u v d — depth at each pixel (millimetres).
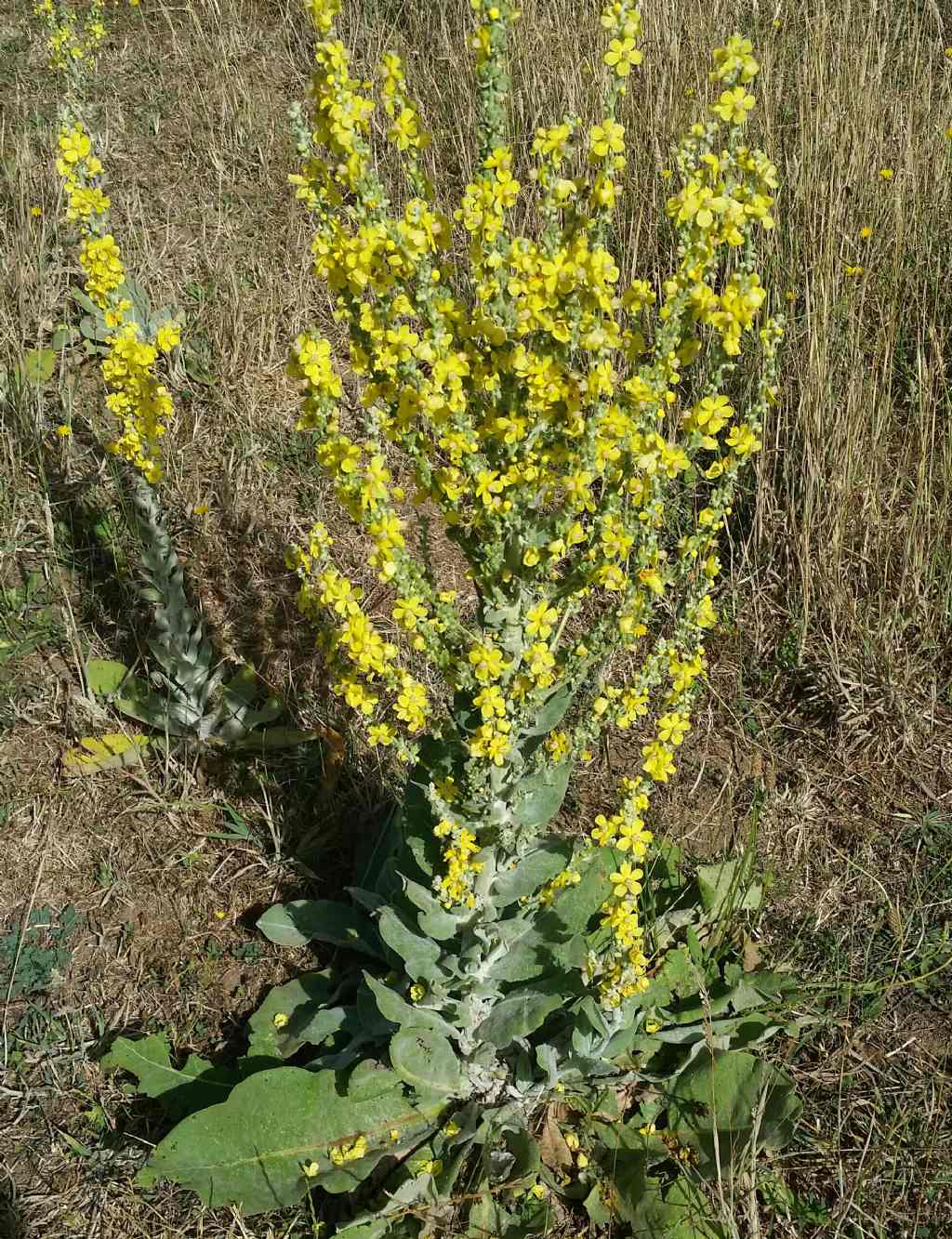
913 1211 2379
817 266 4105
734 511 4027
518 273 1683
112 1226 2428
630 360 1774
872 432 3936
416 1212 2338
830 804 3283
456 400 1676
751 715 3549
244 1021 2828
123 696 3400
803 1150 2492
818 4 5305
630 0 1581
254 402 4547
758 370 4129
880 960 2859
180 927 3035
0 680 3531
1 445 4207
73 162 2330
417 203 1608
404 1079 2402
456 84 5762
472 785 2039
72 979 2906
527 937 2369
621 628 1941
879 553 3754
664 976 2707
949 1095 2566
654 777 2098
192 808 3291
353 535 4215
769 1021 2658
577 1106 2529
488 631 2086
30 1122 2602
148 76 6859
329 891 3133
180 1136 2320
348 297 1761
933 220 4738
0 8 7660
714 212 1637
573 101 5027
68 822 3244
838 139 4715
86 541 4023
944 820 3191
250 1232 2363
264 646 3758
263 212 5715
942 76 5520
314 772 3373
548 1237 2359
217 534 4125
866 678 3494
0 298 4801
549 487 1879
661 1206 2312
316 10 1574
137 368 2488
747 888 2875
